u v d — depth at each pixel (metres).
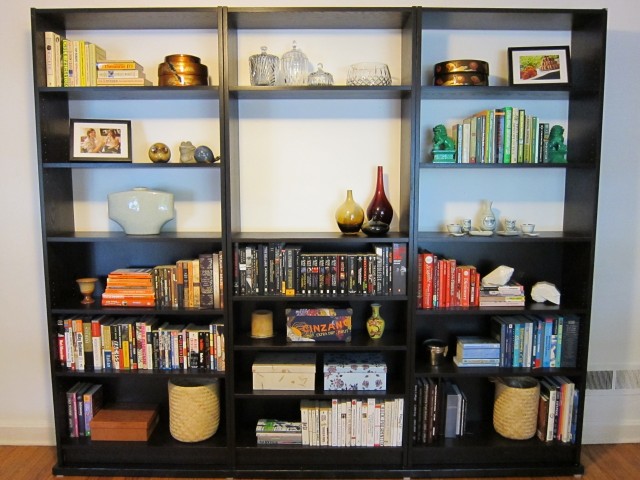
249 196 2.42
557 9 2.08
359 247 2.44
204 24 2.27
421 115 2.39
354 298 2.19
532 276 2.45
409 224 2.16
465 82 2.14
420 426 2.28
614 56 2.38
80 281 2.27
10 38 2.35
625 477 2.25
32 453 2.44
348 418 2.24
